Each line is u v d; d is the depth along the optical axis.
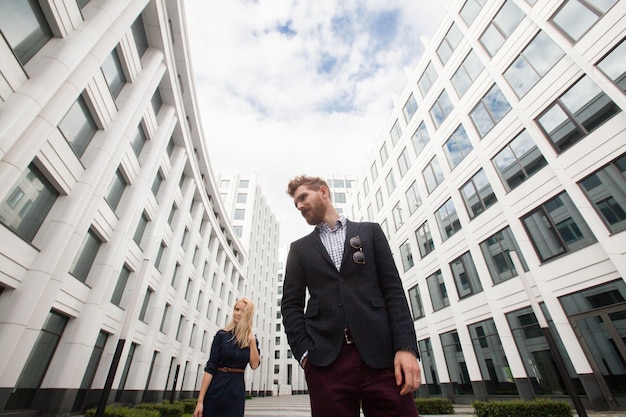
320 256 1.92
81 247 11.59
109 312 13.55
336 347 1.52
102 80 11.34
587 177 10.28
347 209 37.12
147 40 15.23
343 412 1.41
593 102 10.42
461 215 16.06
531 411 7.82
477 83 15.79
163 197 18.84
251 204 51.34
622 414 7.96
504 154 13.84
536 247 11.82
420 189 20.36
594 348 9.48
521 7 13.12
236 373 3.66
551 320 10.94
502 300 13.05
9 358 7.83
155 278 18.36
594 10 10.48
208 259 29.67
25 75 7.77
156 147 16.41
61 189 9.81
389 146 25.80
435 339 17.47
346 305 1.62
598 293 9.68
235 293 39.28
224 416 3.38
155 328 17.92
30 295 8.38
